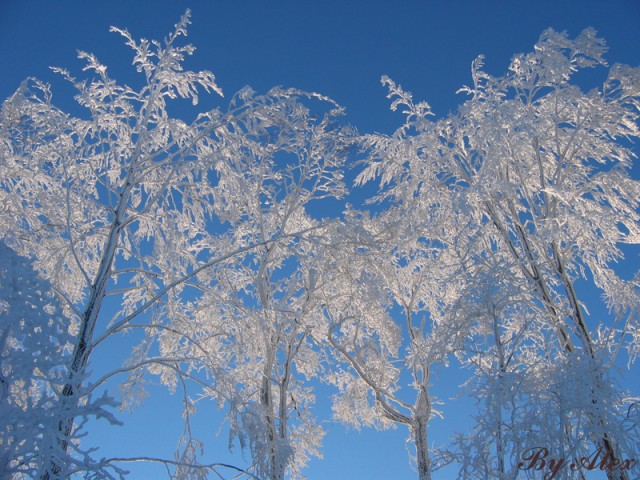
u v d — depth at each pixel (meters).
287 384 10.66
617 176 9.99
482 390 7.72
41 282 5.61
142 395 9.95
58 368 6.03
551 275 10.33
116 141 9.48
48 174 9.53
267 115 9.57
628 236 10.22
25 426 5.00
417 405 11.08
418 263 12.17
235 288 11.11
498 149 9.75
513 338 9.62
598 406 7.34
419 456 10.62
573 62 10.06
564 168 11.03
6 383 5.13
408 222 11.03
